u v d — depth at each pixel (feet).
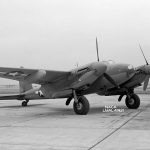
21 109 49.83
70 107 53.57
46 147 18.19
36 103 65.98
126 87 43.88
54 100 80.02
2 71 36.86
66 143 19.27
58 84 40.75
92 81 37.73
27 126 27.76
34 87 56.65
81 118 33.91
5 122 31.19
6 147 18.34
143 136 21.26
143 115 36.11
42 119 33.73
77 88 38.42
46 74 38.01
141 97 88.84
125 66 39.63
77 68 38.86
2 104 65.00
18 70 36.42
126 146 17.95
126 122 29.40
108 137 21.03
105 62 39.24
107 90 43.19
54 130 24.99
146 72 41.60
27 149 17.72
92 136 21.62
